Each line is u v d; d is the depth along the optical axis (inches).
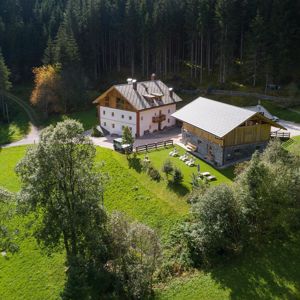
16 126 3213.6
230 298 1027.3
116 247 1118.4
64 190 1125.1
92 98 3592.5
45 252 1290.6
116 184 1745.8
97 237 1103.0
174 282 1136.2
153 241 1106.7
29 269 1270.9
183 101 3304.6
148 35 3678.6
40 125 3213.6
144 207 1552.7
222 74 3432.6
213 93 3304.6
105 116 2741.1
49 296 1154.7
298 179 1165.1
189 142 2175.2
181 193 1577.3
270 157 1387.8
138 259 1111.6
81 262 1096.8
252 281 1071.0
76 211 1098.7
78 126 1114.1
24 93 3944.4
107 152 2134.6
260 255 1165.1
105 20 4124.0
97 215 1131.9
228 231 1166.3
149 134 2605.8
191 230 1272.1
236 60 3745.1
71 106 3464.6
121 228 1128.8
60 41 3506.4
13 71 4084.6
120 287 1088.8
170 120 2792.8
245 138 1889.8
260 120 1900.8
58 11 4436.5
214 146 1903.3
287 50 3019.2
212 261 1181.1
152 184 1700.3
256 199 1164.5
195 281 1119.6
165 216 1475.1
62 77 3376.0
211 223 1153.4
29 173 1100.5
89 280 1083.3
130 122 2568.9
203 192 1448.1
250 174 1176.2
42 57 4141.2
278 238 1229.7
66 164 1109.7
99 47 4200.3
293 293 1008.2
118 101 2605.8
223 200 1155.3
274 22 3144.7
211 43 3730.3
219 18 3287.4
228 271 1127.6
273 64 3100.4
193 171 1786.4
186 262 1215.6
